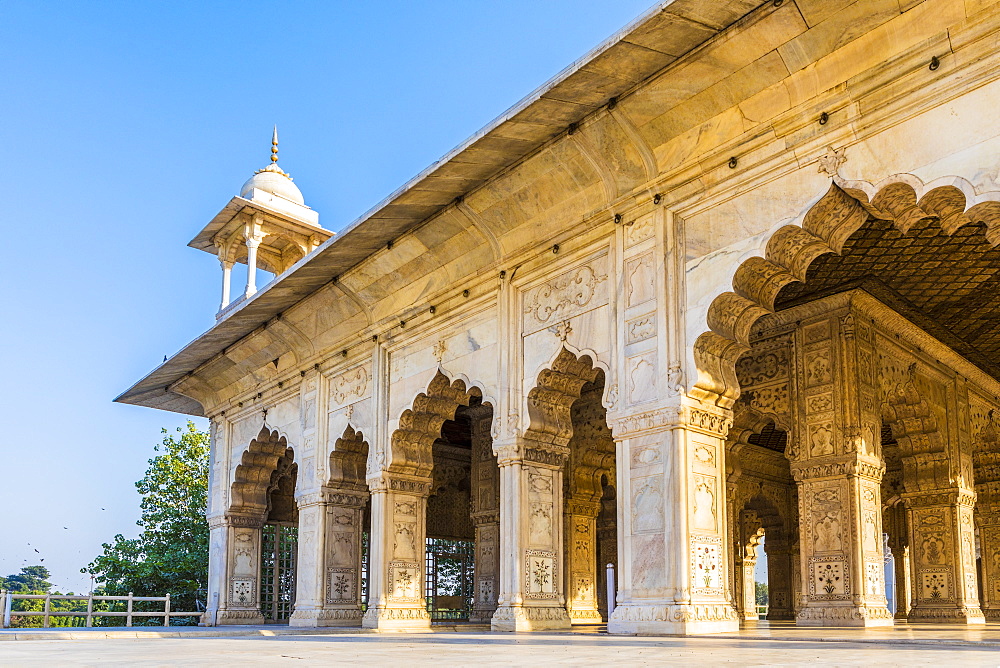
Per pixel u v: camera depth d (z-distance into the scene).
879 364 10.45
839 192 6.80
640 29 6.87
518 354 9.47
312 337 13.17
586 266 8.85
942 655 4.36
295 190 16.66
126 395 16.75
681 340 7.73
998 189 5.80
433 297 10.89
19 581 65.44
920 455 11.60
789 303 10.33
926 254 9.12
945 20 6.18
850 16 6.49
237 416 15.72
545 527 9.16
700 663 3.61
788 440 10.14
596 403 12.91
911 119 6.38
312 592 12.54
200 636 9.62
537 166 8.83
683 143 7.93
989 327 11.23
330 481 12.64
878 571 9.49
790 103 7.13
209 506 16.16
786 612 16.16
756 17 6.75
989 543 13.55
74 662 3.75
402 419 11.23
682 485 7.43
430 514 16.55
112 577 20.06
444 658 4.14
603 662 3.71
